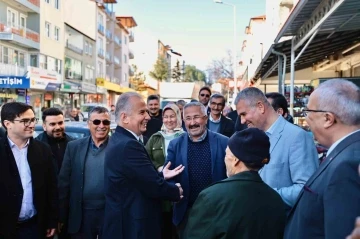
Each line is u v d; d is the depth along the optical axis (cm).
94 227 384
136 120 311
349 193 174
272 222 228
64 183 394
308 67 1811
